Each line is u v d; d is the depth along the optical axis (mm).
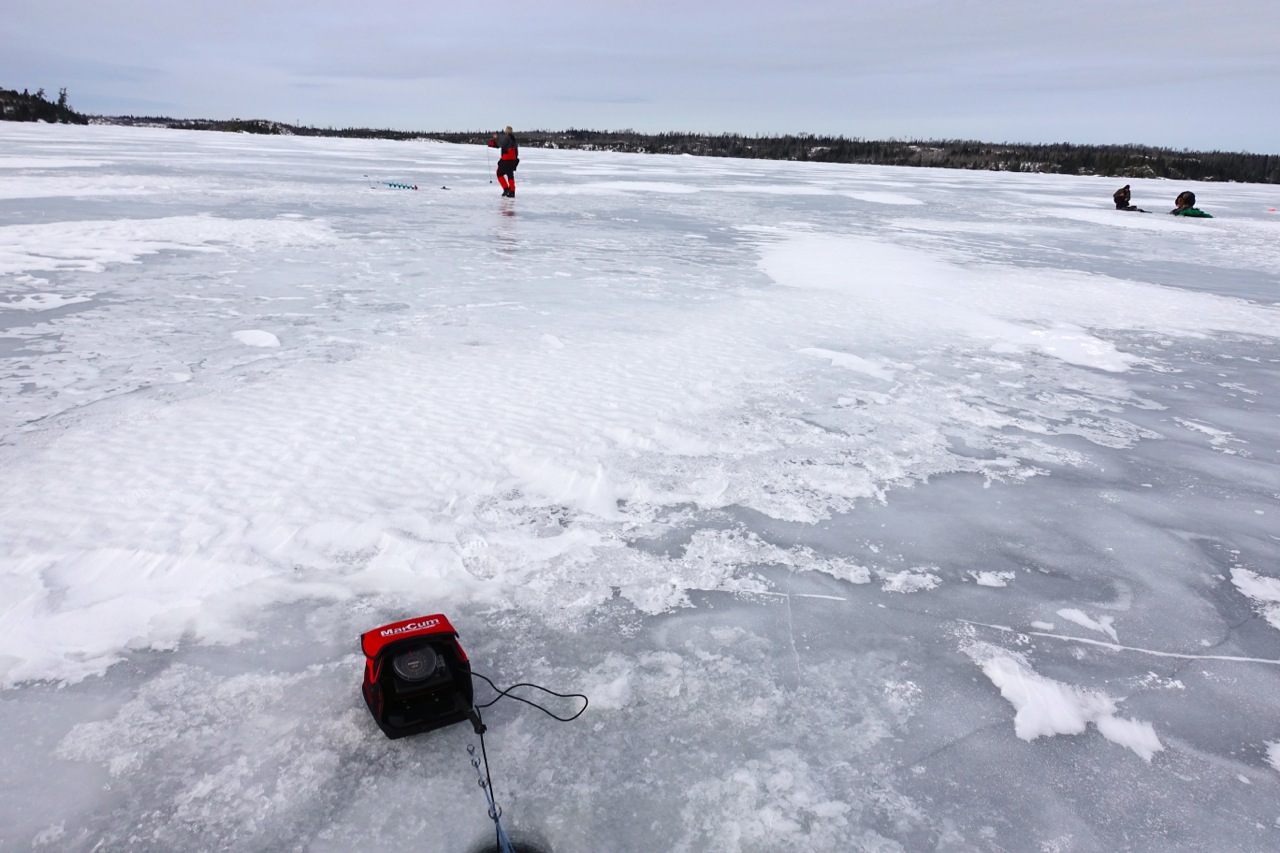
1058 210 23453
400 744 2068
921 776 2055
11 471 3416
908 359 6199
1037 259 12594
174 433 3902
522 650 2479
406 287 7707
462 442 3979
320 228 11508
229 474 3482
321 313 6500
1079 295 9430
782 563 3115
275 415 4199
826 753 2117
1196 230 18953
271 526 3074
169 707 2160
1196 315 8586
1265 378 6223
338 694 2238
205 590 2678
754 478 3857
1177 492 4008
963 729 2246
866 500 3715
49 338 5434
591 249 10984
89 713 2127
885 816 1914
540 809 1883
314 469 3578
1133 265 12438
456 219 13695
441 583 2811
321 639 2473
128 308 6352
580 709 2232
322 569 2846
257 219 12086
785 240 13117
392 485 3484
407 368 5145
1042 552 3328
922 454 4305
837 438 4438
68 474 3410
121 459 3580
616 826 1845
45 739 2031
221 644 2428
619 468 3826
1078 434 4777
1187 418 5184
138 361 5039
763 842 1817
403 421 4207
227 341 5570
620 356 5707
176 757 1990
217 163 26391
